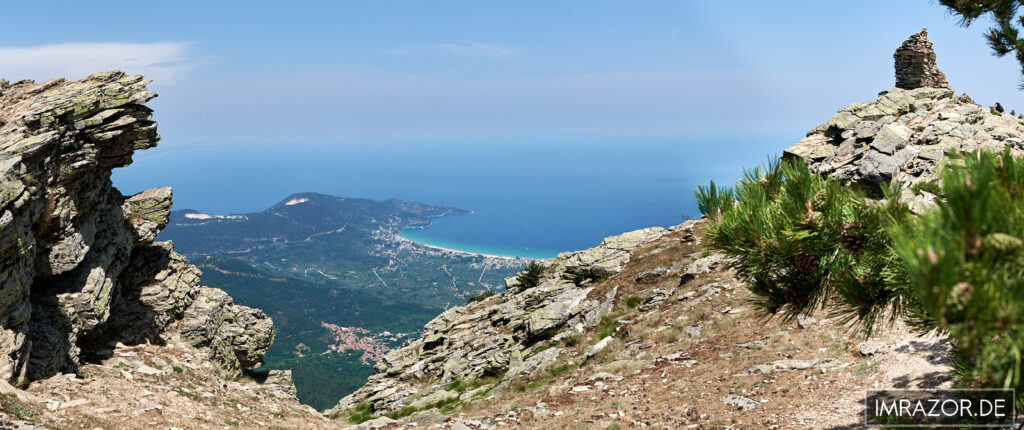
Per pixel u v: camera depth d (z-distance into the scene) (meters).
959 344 3.51
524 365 32.72
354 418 37.34
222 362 38.16
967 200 3.40
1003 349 3.49
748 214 6.28
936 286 3.24
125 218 35.59
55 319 24.84
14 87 31.50
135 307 33.75
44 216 24.73
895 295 5.61
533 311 43.50
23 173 22.36
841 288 5.95
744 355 19.97
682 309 29.47
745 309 25.83
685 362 21.56
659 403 17.75
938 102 42.22
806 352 18.25
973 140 33.84
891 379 14.12
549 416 19.09
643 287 38.16
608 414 17.73
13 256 21.31
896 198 5.27
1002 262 3.37
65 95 28.33
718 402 16.38
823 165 34.56
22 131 24.73
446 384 38.16
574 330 36.41
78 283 27.36
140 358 28.81
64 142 26.62
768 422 13.80
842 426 12.16
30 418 16.52
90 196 29.88
